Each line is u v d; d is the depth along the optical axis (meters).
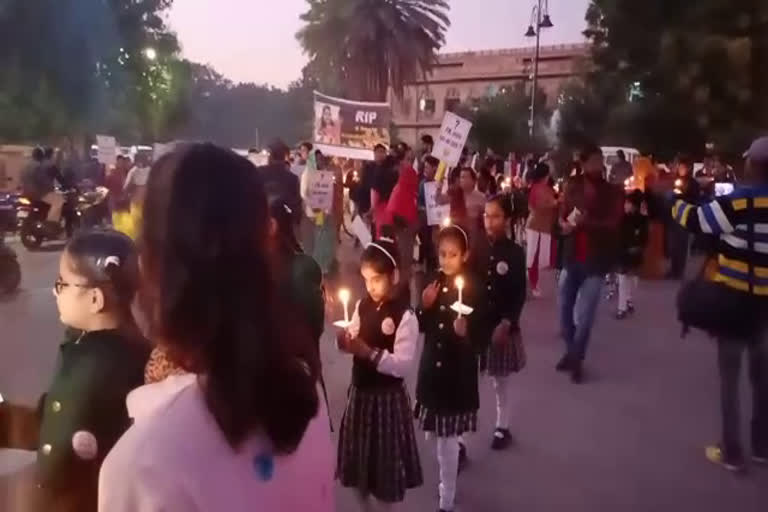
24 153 13.48
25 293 9.32
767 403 4.67
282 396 1.20
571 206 6.48
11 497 2.15
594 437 5.14
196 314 1.14
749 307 4.45
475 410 3.98
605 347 7.64
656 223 11.91
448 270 3.94
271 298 1.21
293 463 1.27
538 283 10.88
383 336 3.54
